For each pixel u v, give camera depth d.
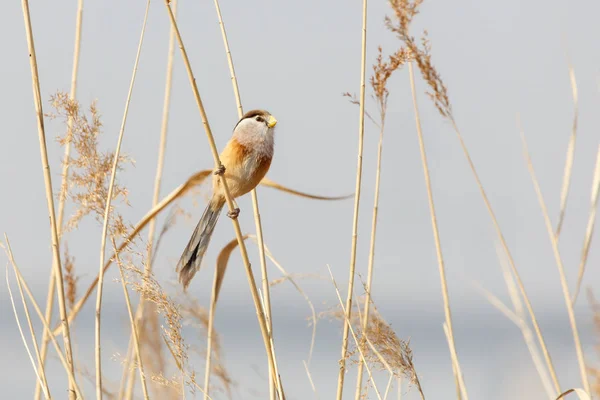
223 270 8.90
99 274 7.87
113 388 8.90
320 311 8.16
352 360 7.75
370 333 7.64
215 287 8.85
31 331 7.64
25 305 7.66
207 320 8.95
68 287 9.02
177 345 7.78
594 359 8.89
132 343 9.03
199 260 8.72
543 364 8.55
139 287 7.82
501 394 9.59
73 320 8.89
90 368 9.24
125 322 9.14
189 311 8.73
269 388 7.71
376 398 7.54
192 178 8.19
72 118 7.87
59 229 8.77
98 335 7.83
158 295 7.79
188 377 7.82
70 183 7.89
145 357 8.92
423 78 8.27
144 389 7.94
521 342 11.73
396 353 7.52
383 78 8.30
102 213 7.89
